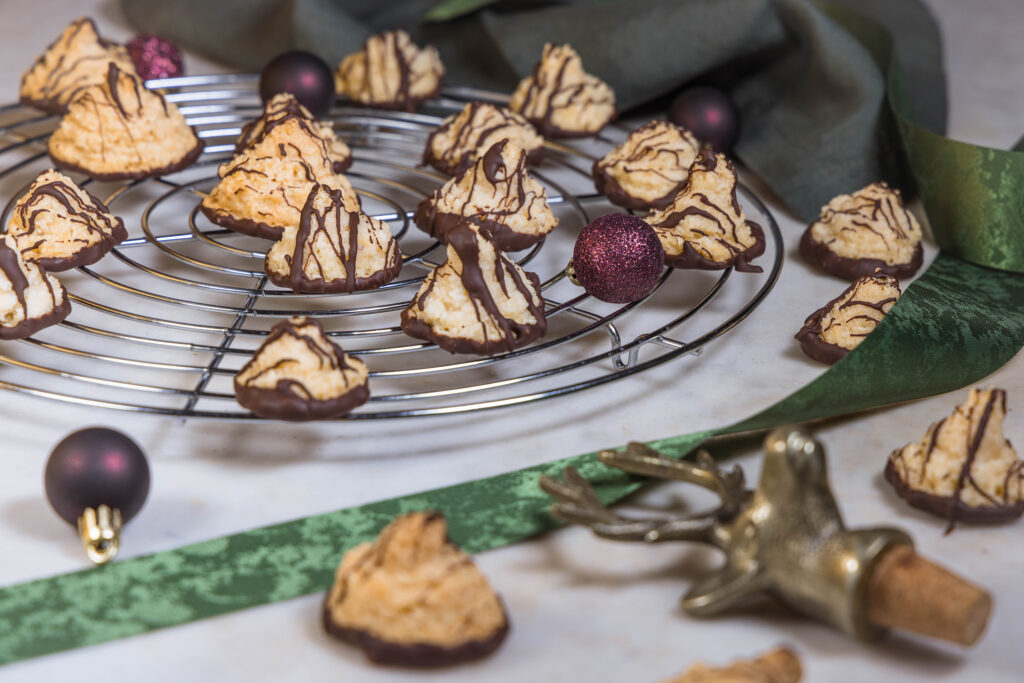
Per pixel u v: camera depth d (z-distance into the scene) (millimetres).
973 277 799
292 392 657
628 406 710
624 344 745
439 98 926
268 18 966
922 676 596
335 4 992
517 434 694
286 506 656
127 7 1044
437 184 866
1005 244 801
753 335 756
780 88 901
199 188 846
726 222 768
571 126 867
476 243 696
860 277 771
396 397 669
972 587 587
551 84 871
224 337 718
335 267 729
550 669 597
